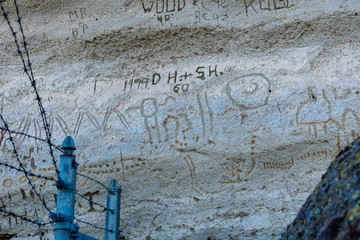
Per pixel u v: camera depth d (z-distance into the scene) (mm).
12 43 5539
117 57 5230
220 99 4785
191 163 4625
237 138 4598
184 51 5082
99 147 4875
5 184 4945
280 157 4457
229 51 4973
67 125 5066
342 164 2027
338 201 1861
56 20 5527
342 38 4738
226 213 4410
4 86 5398
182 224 4461
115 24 5332
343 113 4445
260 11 5031
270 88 4711
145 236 4492
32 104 5246
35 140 5066
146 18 5273
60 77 5301
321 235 1774
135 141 4816
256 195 4398
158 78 5035
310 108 4539
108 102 5059
